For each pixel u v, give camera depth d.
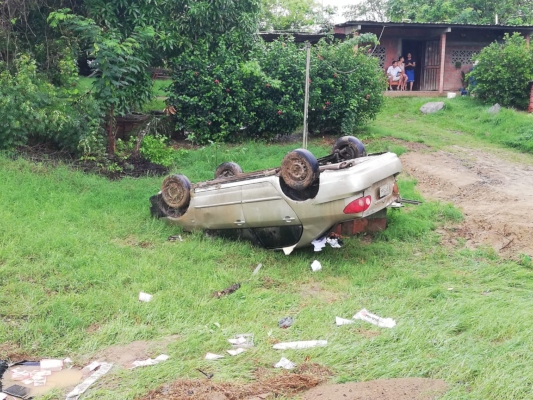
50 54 13.07
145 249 7.70
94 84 11.85
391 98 21.88
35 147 11.34
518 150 14.98
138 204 9.44
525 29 23.20
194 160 12.77
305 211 7.27
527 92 19.09
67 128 11.28
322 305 6.27
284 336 5.46
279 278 7.01
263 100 14.60
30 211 8.47
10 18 12.30
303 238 7.50
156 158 12.30
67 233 7.77
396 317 5.85
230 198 7.89
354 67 15.59
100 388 4.54
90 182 10.16
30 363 5.02
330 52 15.60
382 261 7.66
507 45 19.95
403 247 8.20
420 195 10.45
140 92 13.58
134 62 12.82
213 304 6.14
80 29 11.87
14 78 11.13
